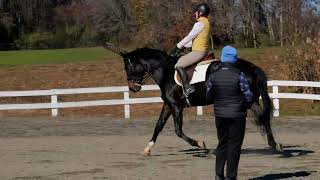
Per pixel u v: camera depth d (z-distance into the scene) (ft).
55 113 68.64
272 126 56.54
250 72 34.40
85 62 134.00
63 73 119.75
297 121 60.64
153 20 186.19
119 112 76.43
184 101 36.94
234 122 26.86
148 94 90.79
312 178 30.42
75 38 281.33
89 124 59.93
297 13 152.46
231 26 183.93
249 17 189.98
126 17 246.27
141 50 39.04
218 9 180.24
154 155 38.65
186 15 173.99
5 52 207.21
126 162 35.81
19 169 33.73
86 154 39.24
